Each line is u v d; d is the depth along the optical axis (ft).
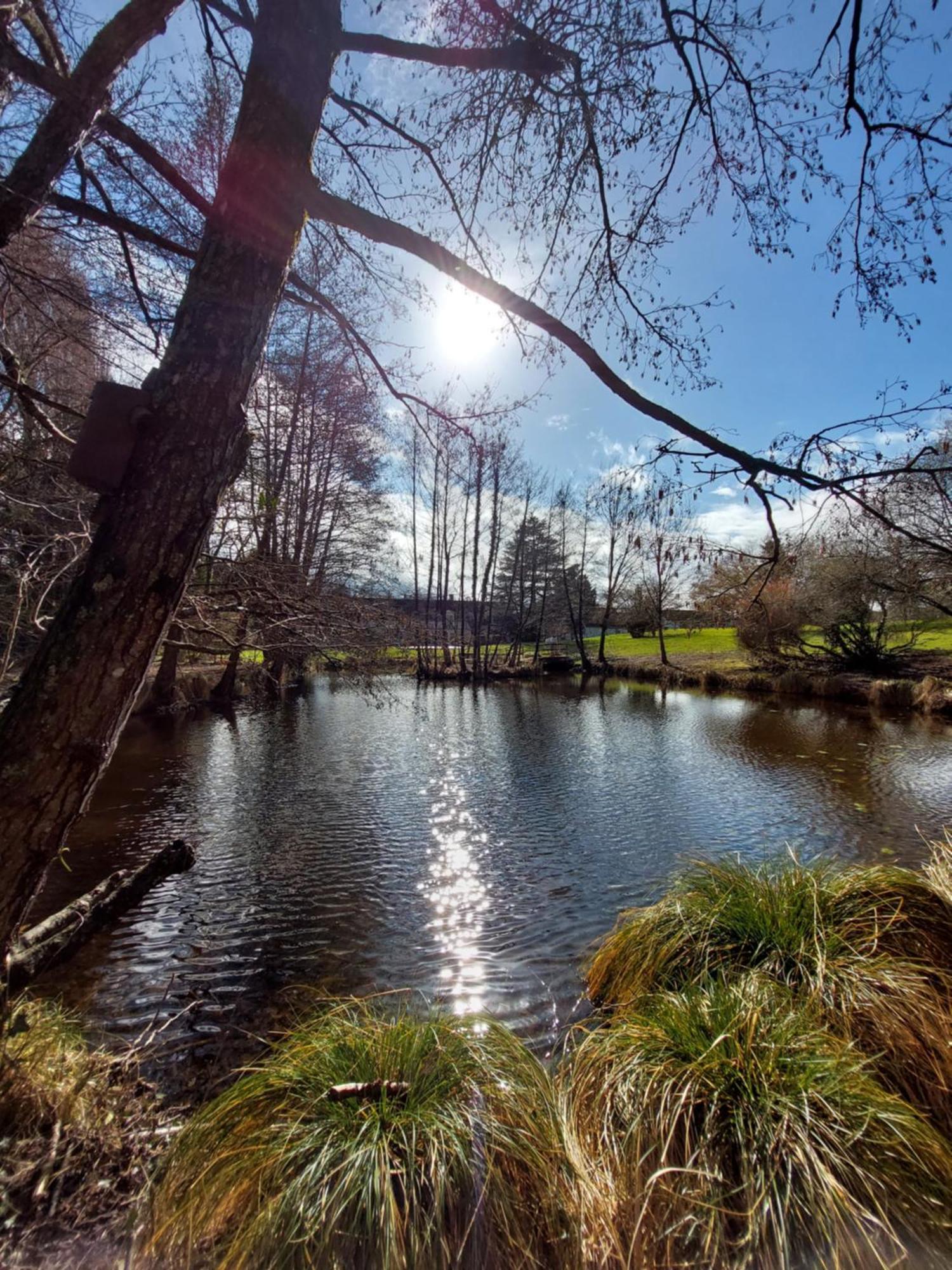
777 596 57.00
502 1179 6.65
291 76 6.08
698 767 40.78
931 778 35.99
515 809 31.99
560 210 9.59
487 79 8.90
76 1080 8.59
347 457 44.42
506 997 15.14
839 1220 6.41
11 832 5.72
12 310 12.20
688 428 7.07
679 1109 7.42
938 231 8.15
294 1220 6.15
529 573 125.29
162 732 51.11
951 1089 8.62
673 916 13.50
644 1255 6.43
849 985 9.93
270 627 20.90
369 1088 7.43
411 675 95.04
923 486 6.84
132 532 5.65
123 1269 6.16
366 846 26.37
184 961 17.08
